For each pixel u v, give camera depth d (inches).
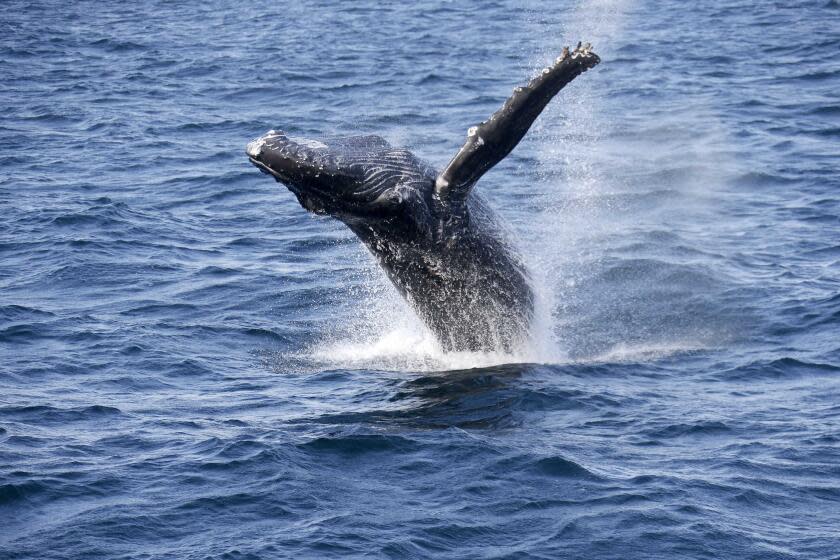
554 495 1983.3
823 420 2300.7
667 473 2062.0
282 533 1855.3
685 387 2508.6
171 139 5329.7
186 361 2709.2
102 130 5511.8
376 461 2103.8
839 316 2950.3
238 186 4510.3
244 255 3649.1
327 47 7632.9
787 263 3472.0
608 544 1834.4
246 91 6382.9
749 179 4461.1
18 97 6299.2
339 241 3791.8
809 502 1963.6
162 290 3280.0
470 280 2613.2
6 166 4847.4
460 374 2576.3
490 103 5900.6
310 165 2429.9
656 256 3570.4
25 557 1781.5
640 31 7775.6
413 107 5866.1
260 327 2979.8
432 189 2502.5
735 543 1834.4
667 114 5546.3
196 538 1841.8
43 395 2466.8
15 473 2042.3
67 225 3914.9
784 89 6003.9
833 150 4832.7
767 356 2696.9
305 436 2199.8
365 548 1814.7
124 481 2026.3
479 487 2007.9
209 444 2176.4
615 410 2358.5
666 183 4446.4
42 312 3061.0
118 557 1785.2
